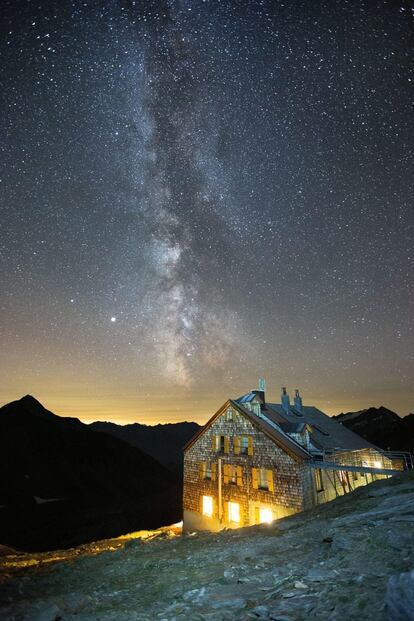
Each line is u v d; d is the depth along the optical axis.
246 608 5.32
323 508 15.59
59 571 12.31
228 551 10.34
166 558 11.43
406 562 5.41
